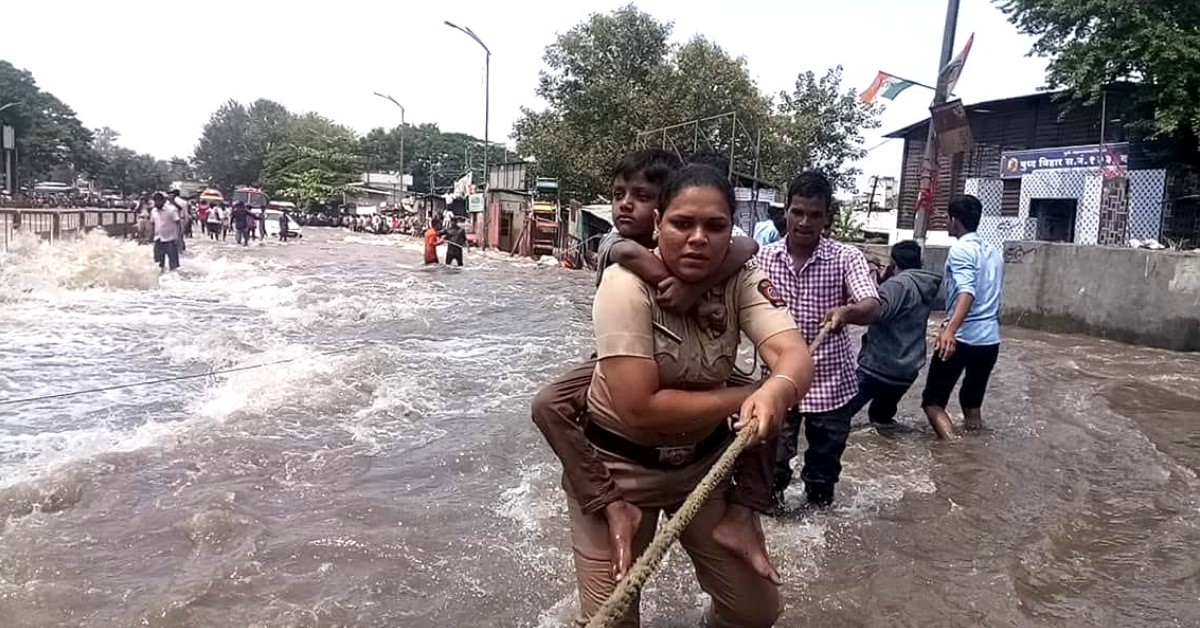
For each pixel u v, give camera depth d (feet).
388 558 13.61
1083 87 57.21
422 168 334.24
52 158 284.61
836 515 16.26
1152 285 42.55
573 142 109.50
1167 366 35.73
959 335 22.16
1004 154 74.84
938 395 22.48
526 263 102.06
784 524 15.74
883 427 23.29
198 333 37.01
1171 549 14.83
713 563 9.64
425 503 16.34
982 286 22.07
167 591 12.15
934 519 16.10
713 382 9.14
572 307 51.88
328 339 37.01
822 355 15.99
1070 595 12.98
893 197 116.06
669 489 9.39
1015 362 35.63
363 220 200.23
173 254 66.23
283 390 25.39
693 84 105.29
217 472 17.67
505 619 11.78
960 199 22.03
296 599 12.11
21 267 51.80
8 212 63.57
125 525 14.69
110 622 11.27
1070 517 16.26
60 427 21.39
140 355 31.45
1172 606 12.60
